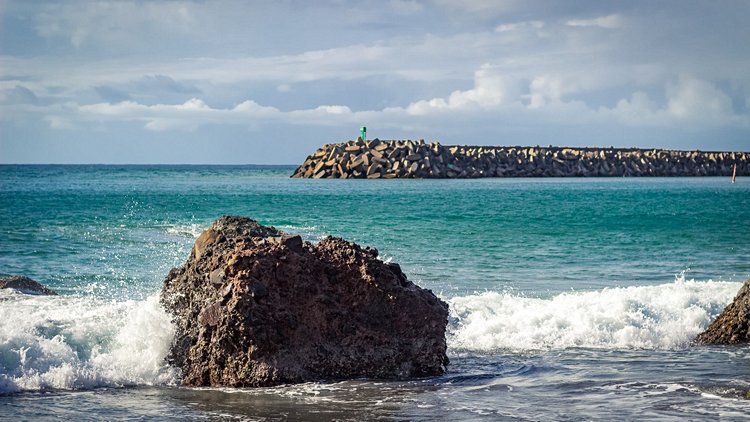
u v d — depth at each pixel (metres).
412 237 32.06
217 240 12.05
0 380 10.47
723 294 16.53
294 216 44.06
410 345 11.41
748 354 12.77
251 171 196.00
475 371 11.66
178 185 97.00
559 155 143.25
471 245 29.44
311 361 11.05
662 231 35.78
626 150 159.12
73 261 23.45
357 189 84.38
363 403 9.81
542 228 36.72
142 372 11.17
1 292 15.40
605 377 11.21
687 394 10.20
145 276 20.84
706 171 158.00
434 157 122.44
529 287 20.02
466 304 15.74
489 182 108.81
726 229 36.94
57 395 10.26
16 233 31.33
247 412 9.42
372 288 11.41
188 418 9.18
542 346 13.41
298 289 11.20
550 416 9.23
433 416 9.24
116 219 40.03
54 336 11.68
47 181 112.50
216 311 10.96
